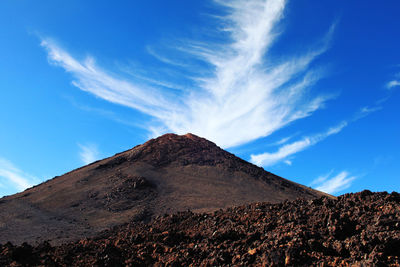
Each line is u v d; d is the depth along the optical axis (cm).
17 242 4875
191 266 1955
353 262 1603
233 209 3106
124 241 2533
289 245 1777
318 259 1692
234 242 2098
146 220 6378
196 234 2522
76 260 2167
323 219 2080
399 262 1498
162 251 2295
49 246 2447
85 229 5766
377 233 1703
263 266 1742
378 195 2308
